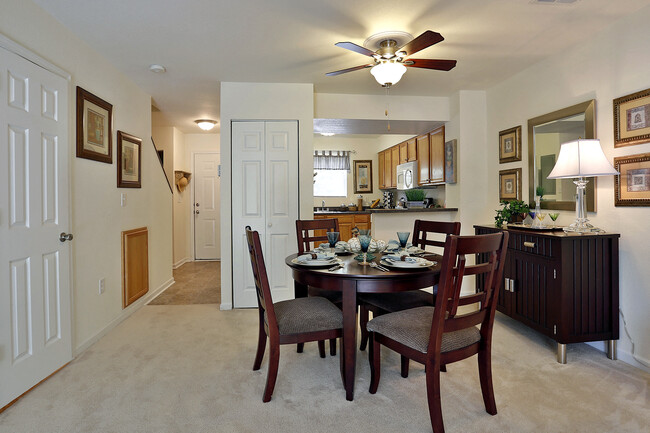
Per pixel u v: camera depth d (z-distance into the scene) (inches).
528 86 130.1
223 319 130.3
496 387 80.1
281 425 66.9
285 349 103.7
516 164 137.7
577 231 98.9
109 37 102.1
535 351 100.3
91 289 107.7
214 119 205.5
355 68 102.7
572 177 100.9
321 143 279.0
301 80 139.9
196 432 64.8
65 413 70.8
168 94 156.3
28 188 80.0
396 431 65.1
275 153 143.3
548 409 71.4
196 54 114.3
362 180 282.8
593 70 103.4
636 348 91.6
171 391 79.4
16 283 76.2
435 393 62.0
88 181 106.7
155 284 163.8
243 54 114.6
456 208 161.8
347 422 67.8
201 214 262.5
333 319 78.9
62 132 92.4
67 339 93.3
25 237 78.7
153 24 95.0
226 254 142.1
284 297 144.7
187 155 259.8
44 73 85.7
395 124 172.4
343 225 207.8
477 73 135.0
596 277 93.7
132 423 67.5
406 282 75.5
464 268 61.7
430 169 187.5
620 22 95.0
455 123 160.1
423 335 66.3
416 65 99.1
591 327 93.5
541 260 99.5
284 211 144.0
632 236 92.7
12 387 74.4
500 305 119.2
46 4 84.6
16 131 76.5
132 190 138.4
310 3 85.5
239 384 82.6
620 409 71.2
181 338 111.7
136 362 94.3
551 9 89.1
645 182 89.0
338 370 89.9
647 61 88.4
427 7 87.7
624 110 94.0
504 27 98.3
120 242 127.8
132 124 139.4
